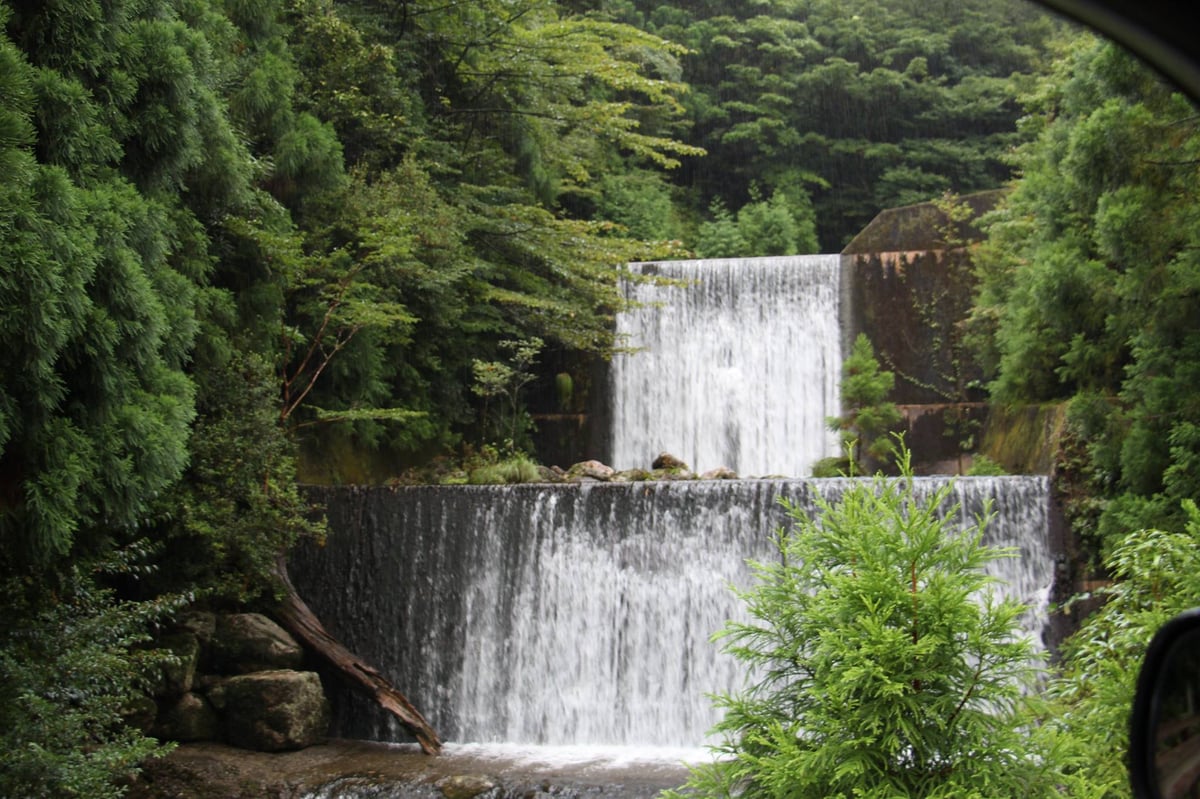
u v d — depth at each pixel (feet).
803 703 17.22
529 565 49.65
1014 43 137.59
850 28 138.31
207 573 43.98
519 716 48.37
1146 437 40.60
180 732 40.75
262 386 45.78
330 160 54.54
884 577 16.30
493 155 74.54
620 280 77.92
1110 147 37.55
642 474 64.39
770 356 74.95
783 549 18.62
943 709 15.90
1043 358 55.67
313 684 42.63
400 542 50.62
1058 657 43.37
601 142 92.27
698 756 42.83
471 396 71.82
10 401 26.68
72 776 25.94
